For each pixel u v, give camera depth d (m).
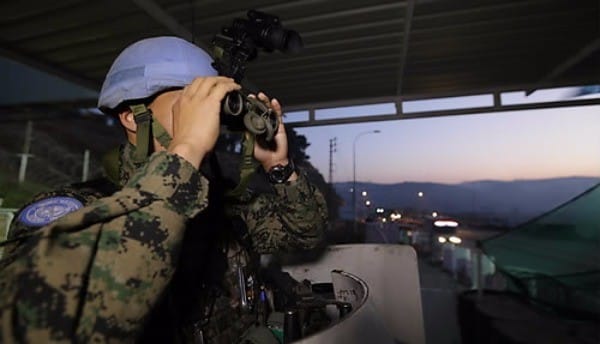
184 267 1.03
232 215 1.25
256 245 1.48
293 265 2.05
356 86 8.50
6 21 5.39
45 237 0.60
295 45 1.17
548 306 5.06
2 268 0.66
